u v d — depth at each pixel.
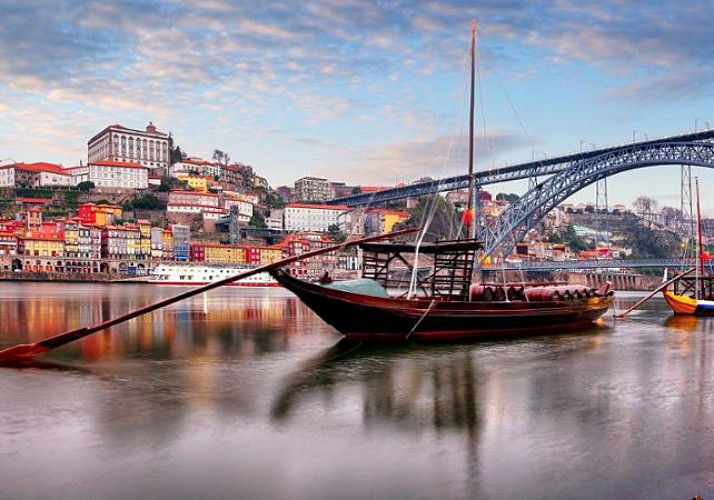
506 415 16.05
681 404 17.45
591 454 12.86
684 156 96.69
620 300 98.12
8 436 13.74
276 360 25.03
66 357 25.34
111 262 185.00
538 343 31.66
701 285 63.00
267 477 11.45
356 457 12.56
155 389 18.89
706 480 11.49
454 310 32.72
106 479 11.29
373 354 26.94
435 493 10.80
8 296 83.50
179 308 63.59
